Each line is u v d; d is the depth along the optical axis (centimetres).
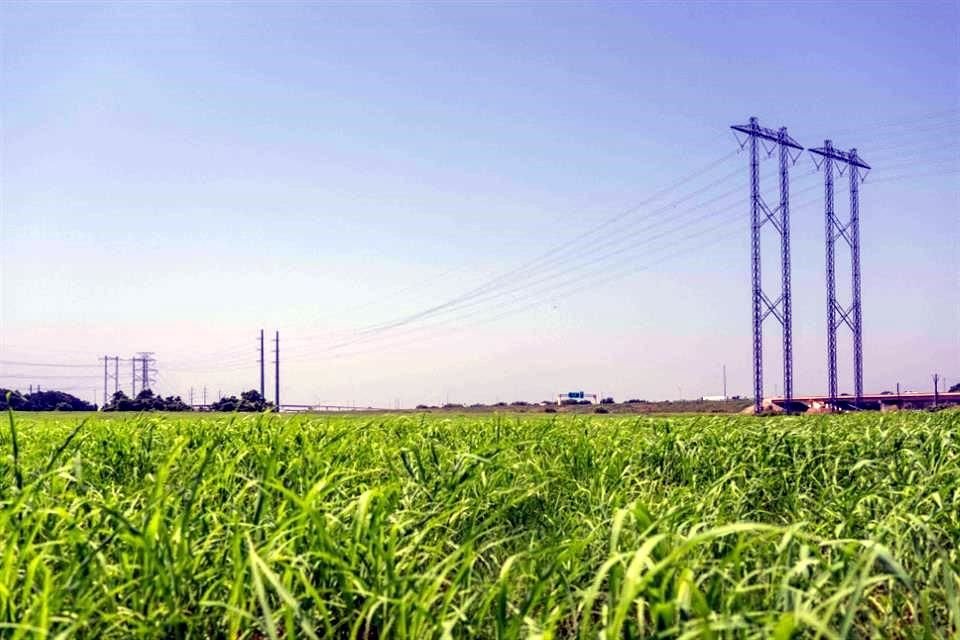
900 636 367
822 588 343
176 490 445
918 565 402
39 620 285
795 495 584
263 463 566
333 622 361
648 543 250
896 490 575
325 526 368
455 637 322
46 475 416
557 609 295
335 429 765
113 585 339
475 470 533
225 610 342
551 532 499
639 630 295
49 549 375
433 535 452
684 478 726
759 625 289
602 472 607
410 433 909
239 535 331
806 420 1112
